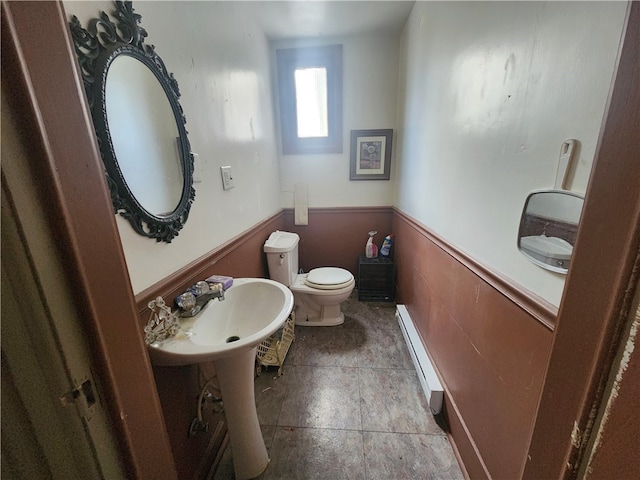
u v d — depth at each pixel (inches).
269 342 65.6
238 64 58.7
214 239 48.1
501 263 33.3
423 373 55.5
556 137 24.6
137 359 18.7
